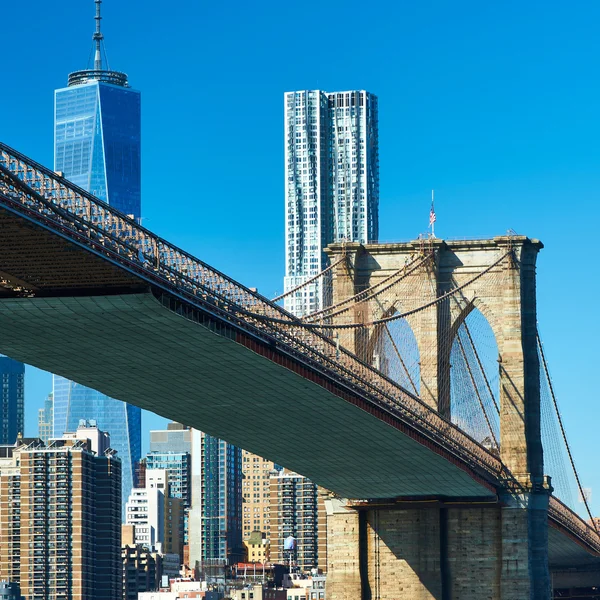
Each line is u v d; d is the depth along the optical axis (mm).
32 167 132000
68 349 166625
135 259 145500
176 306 153375
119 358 170875
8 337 162125
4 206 124812
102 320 155375
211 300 161125
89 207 140000
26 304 150625
